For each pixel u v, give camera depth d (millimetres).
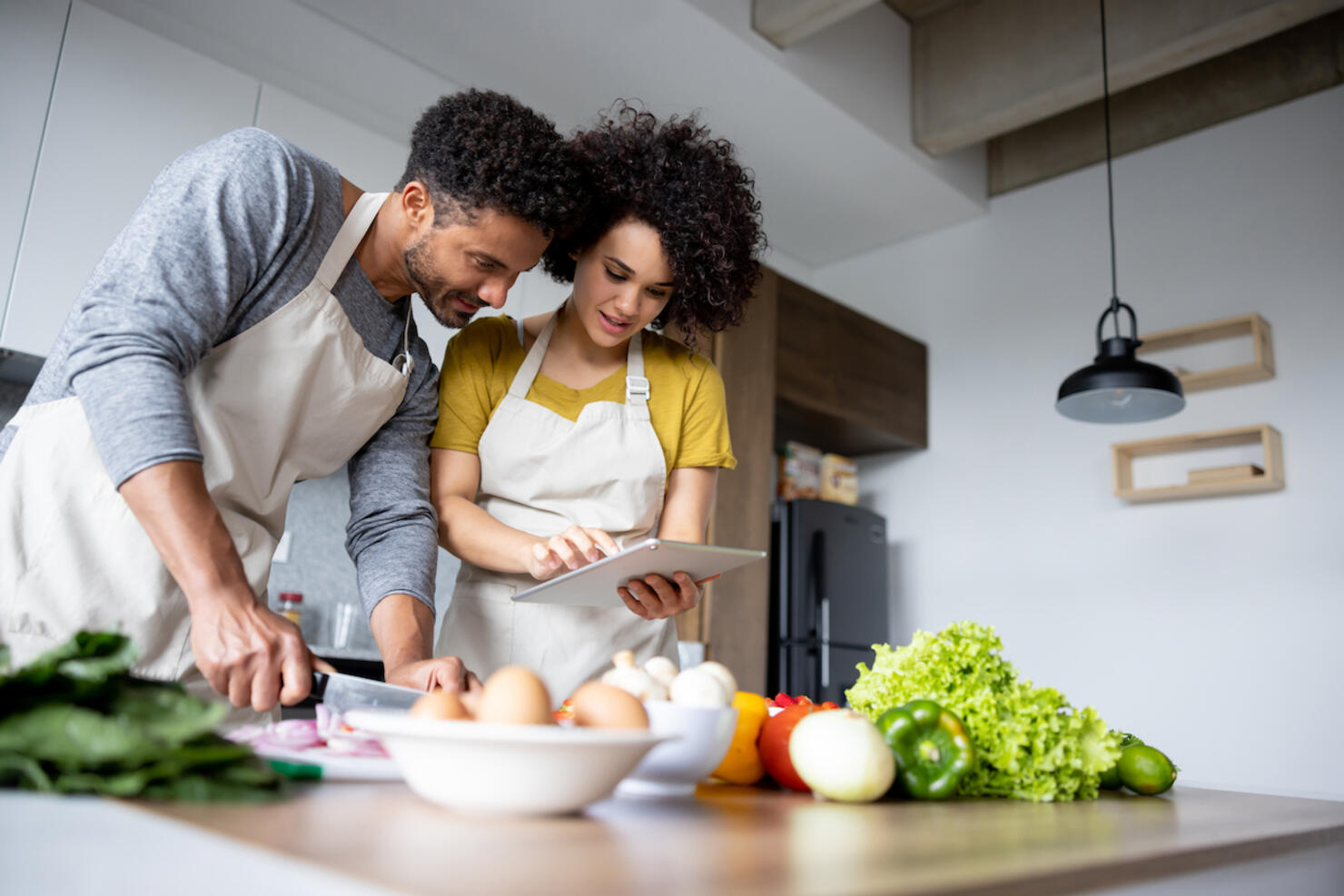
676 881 436
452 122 1101
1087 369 2939
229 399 1089
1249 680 3297
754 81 3352
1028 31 3652
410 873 413
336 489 3062
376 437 1306
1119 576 3641
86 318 931
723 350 3473
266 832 483
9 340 2184
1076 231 4047
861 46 3686
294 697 849
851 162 3877
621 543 1429
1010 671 1021
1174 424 3641
